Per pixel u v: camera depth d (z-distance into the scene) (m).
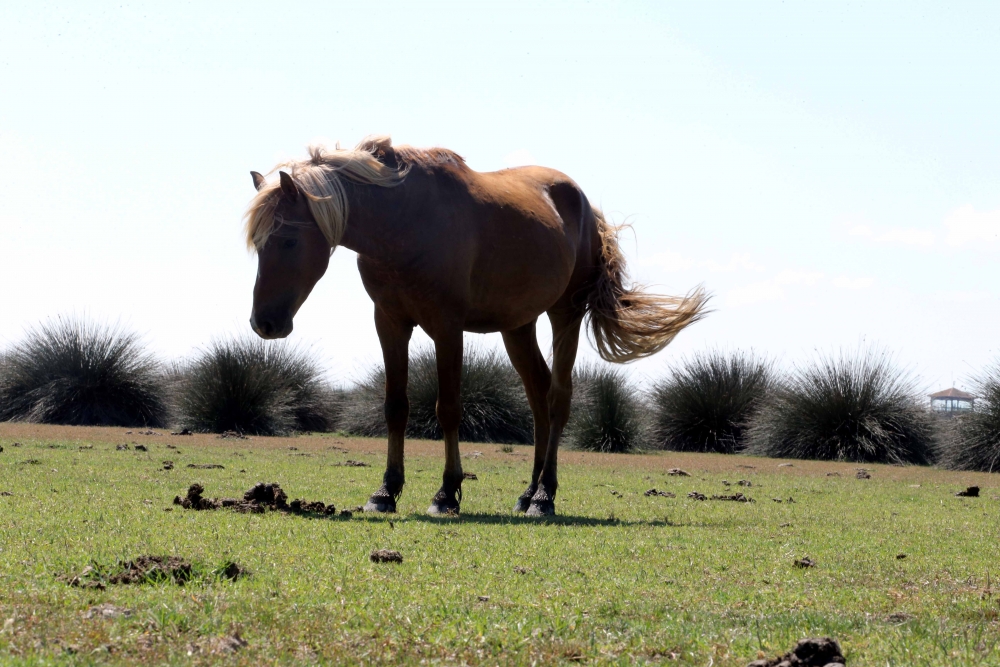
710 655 3.64
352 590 4.54
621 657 3.60
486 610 4.24
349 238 7.41
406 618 3.97
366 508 8.00
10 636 3.43
